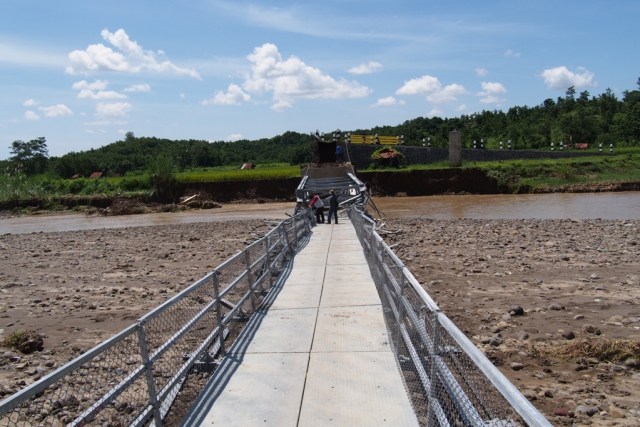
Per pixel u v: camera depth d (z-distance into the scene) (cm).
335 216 3008
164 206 6275
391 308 841
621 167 7431
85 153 15975
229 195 6825
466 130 13862
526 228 2842
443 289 1432
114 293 1605
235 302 1050
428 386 520
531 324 1099
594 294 1337
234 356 800
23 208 6650
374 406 619
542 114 14725
